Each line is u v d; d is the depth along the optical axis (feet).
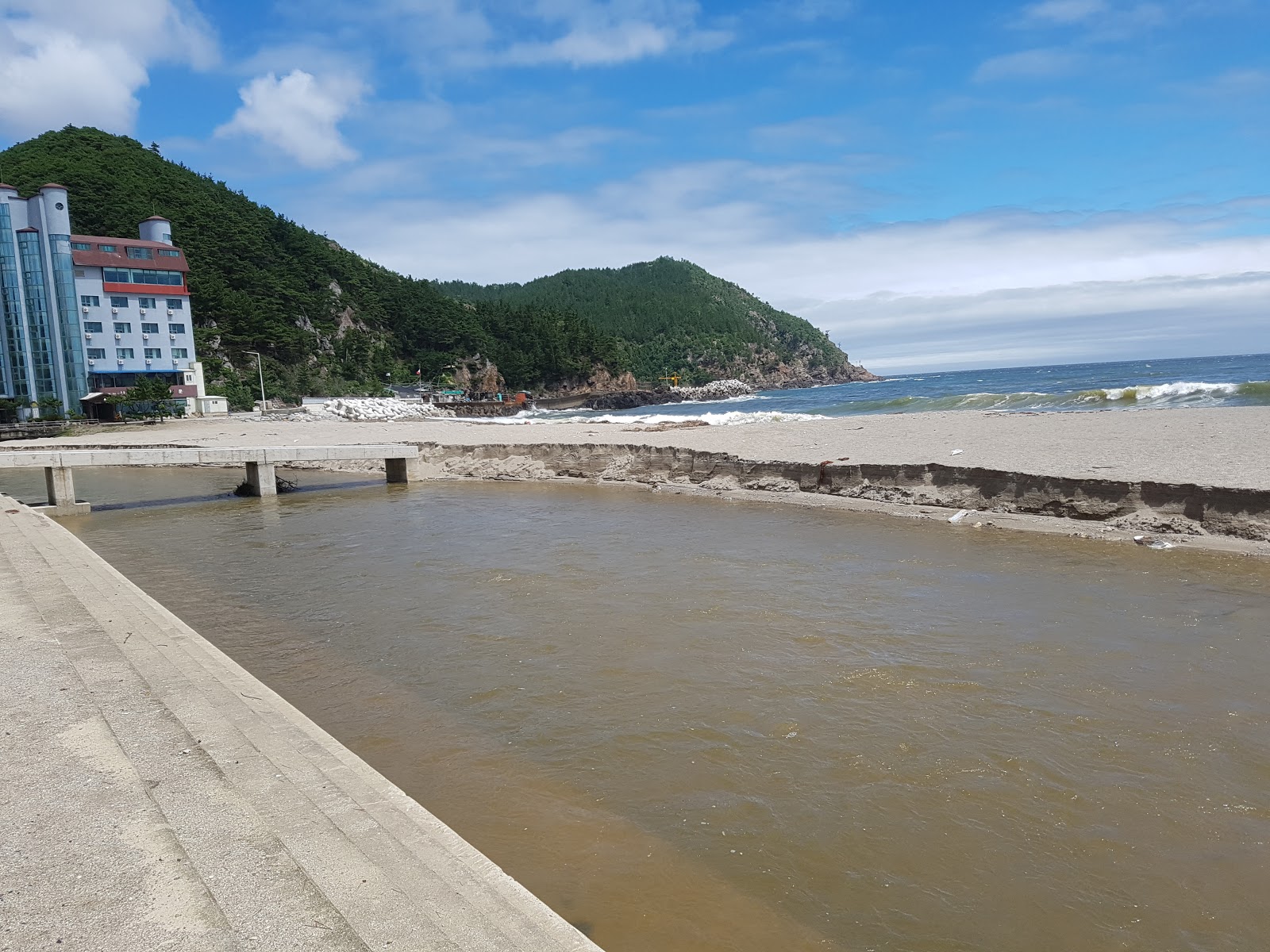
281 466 129.70
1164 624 32.58
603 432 119.24
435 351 491.72
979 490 59.52
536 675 30.32
